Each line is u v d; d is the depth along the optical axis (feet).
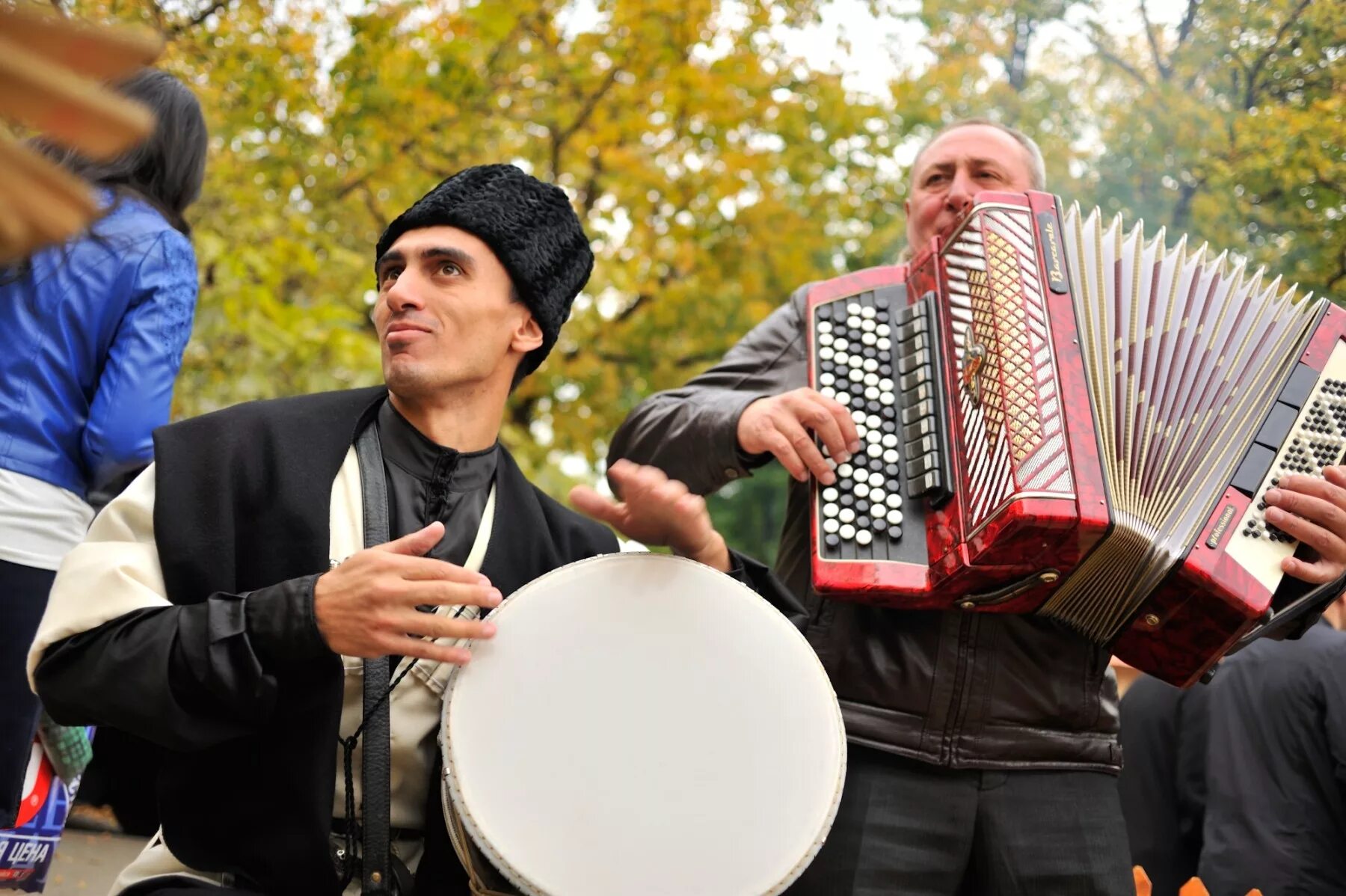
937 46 25.22
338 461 7.25
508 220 7.69
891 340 9.05
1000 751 8.38
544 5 27.30
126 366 8.80
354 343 22.50
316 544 6.91
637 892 6.11
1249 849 11.57
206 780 6.58
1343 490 8.23
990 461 8.06
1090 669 8.62
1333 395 8.65
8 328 8.52
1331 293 14.97
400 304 7.43
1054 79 19.83
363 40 23.68
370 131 24.41
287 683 6.44
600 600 6.81
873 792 8.34
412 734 6.91
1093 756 8.59
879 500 8.43
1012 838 8.30
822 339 9.04
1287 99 16.15
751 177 29.09
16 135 1.36
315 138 24.23
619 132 27.96
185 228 9.62
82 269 8.66
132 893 6.73
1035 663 8.48
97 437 8.75
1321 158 15.53
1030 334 8.29
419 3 25.61
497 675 6.52
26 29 1.24
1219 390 8.48
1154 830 13.20
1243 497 8.25
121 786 8.26
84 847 12.34
